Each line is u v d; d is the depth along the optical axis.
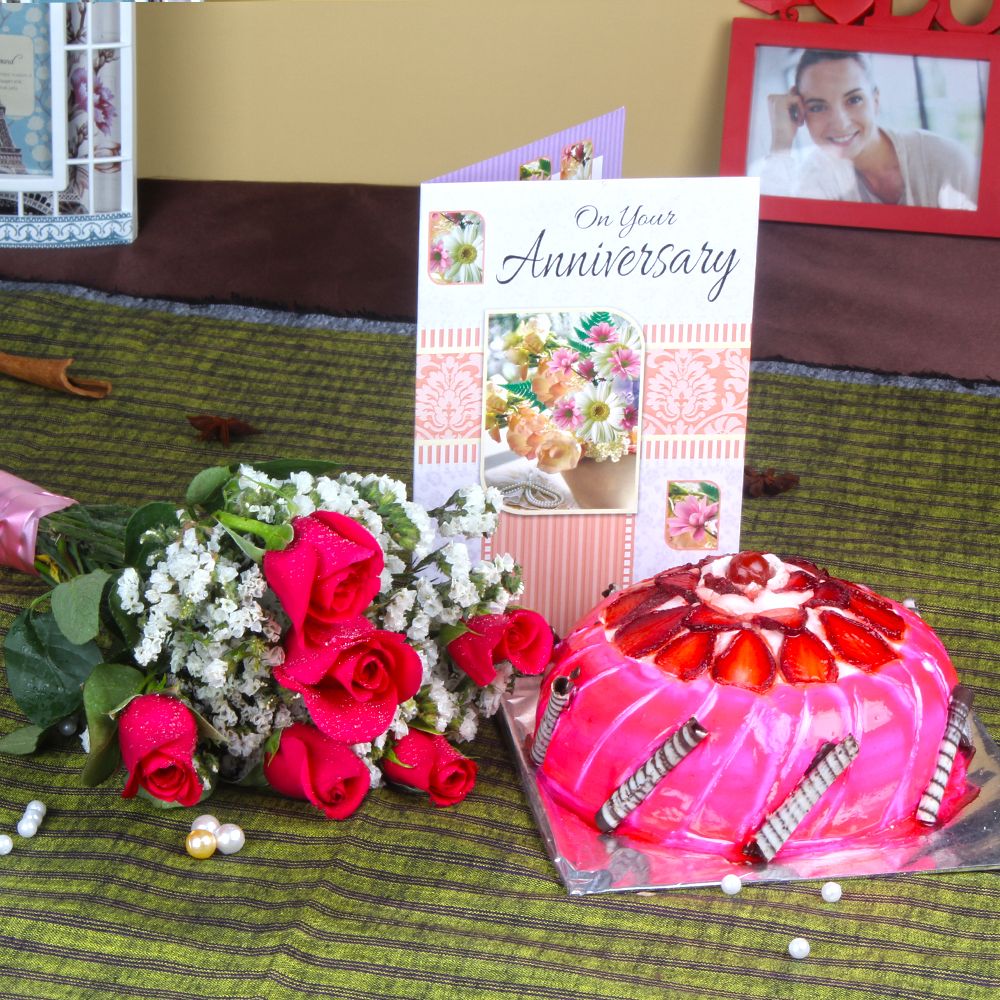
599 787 0.83
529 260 0.93
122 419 1.46
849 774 0.79
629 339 0.96
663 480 0.99
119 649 0.96
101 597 0.83
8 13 1.72
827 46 1.88
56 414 1.46
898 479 1.38
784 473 1.37
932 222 1.88
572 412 0.97
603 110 1.99
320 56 1.99
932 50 1.86
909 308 1.72
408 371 1.60
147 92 2.01
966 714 0.84
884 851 0.82
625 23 1.93
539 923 0.77
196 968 0.73
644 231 0.93
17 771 0.91
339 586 0.77
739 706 0.78
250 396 1.53
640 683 0.81
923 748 0.82
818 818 0.80
